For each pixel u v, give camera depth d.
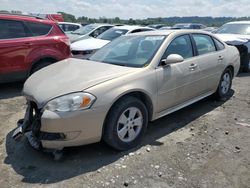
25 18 7.04
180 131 4.68
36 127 3.66
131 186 3.22
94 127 3.59
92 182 3.29
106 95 3.64
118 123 3.82
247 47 9.55
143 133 4.21
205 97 5.86
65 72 4.20
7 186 3.22
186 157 3.85
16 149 4.05
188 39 5.21
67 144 3.54
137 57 4.54
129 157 3.83
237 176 3.44
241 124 5.02
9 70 6.71
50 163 3.69
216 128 4.82
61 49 7.43
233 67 6.43
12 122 5.04
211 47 5.80
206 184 3.27
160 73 4.36
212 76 5.66
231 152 4.00
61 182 3.29
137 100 4.01
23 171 3.52
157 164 3.66
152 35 5.00
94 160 3.75
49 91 3.67
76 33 13.69
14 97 6.54
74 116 3.44
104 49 5.21
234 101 6.33
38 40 7.05
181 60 4.39
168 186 3.23
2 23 6.68
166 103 4.57
